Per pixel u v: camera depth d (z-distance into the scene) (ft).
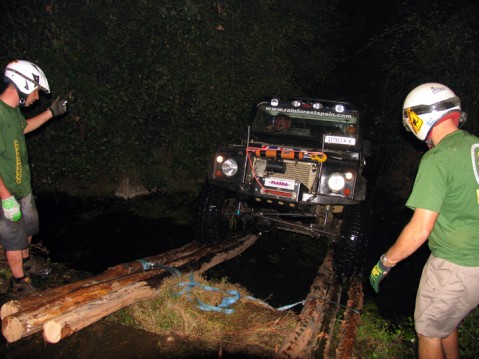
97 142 20.45
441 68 21.33
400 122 23.95
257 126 15.93
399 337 11.11
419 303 7.96
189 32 19.42
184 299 11.27
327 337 10.46
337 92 34.12
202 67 20.07
